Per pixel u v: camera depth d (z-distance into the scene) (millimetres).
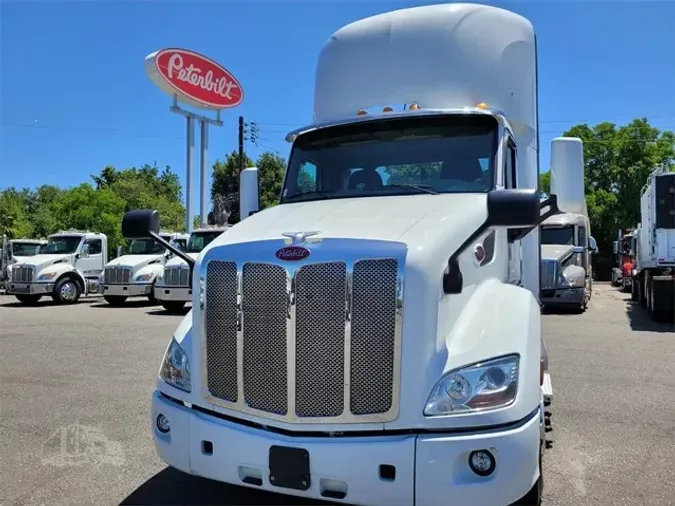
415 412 3043
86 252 20828
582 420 5891
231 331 3434
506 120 4738
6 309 17484
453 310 3322
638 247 18844
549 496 4117
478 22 5238
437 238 3270
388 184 4656
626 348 10117
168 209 51656
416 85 5211
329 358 3168
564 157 4484
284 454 3160
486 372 3109
